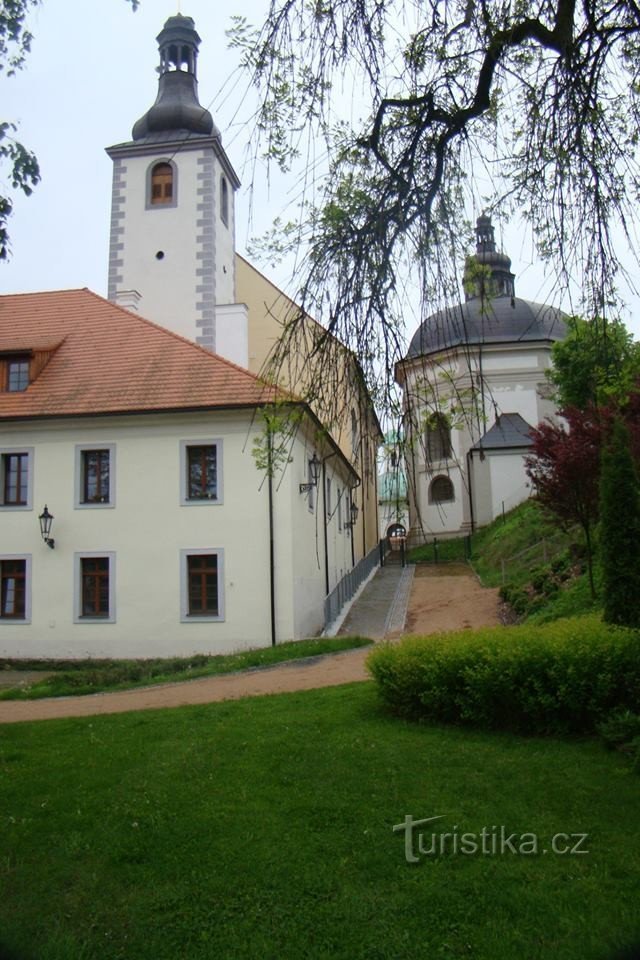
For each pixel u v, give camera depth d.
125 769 7.75
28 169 7.22
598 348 7.44
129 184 30.41
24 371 23.42
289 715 9.86
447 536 38.97
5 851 5.84
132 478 21.50
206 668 16.45
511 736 8.34
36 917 4.85
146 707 12.41
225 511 20.95
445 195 6.83
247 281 32.84
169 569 20.98
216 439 21.23
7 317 26.08
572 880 5.05
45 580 21.50
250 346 32.06
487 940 4.39
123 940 4.55
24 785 7.35
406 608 24.56
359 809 6.33
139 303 29.66
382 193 6.77
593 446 15.05
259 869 5.35
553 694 8.36
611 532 8.67
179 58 31.52
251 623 20.45
